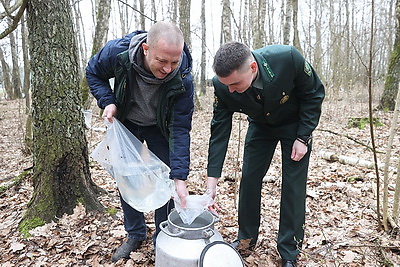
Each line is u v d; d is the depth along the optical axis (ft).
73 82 10.66
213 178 7.88
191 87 7.55
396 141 21.12
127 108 7.79
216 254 5.98
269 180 14.52
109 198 11.80
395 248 8.50
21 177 14.11
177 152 7.46
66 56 10.41
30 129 23.15
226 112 7.92
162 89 7.30
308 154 7.70
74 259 8.78
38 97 10.32
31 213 10.39
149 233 9.87
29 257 8.89
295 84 7.30
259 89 7.02
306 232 9.86
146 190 7.80
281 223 8.11
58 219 10.34
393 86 32.58
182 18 35.99
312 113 7.40
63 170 10.62
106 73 7.66
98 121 31.32
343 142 21.58
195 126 31.27
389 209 10.80
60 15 10.21
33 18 10.05
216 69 6.43
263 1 38.91
